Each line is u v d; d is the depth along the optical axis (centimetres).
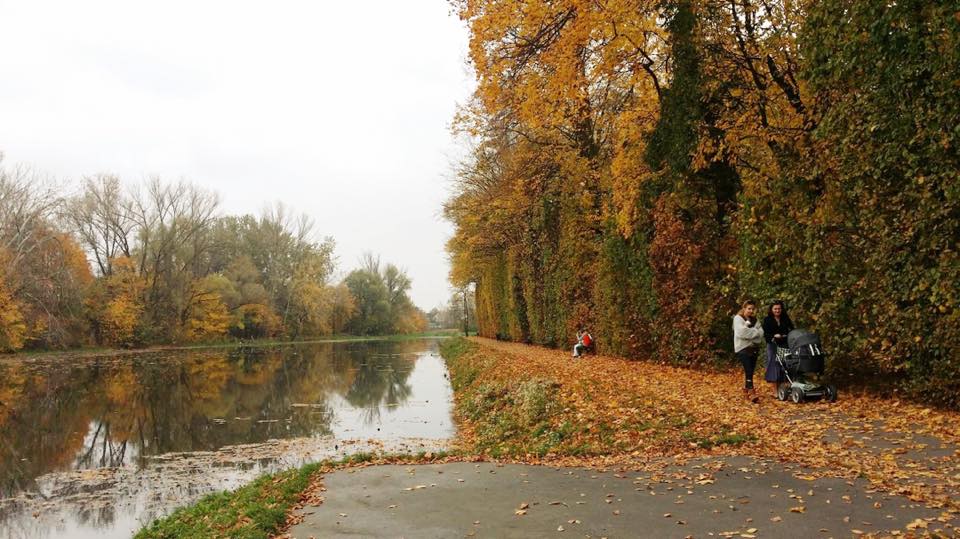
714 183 1569
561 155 2581
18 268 5062
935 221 837
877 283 935
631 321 1952
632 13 1461
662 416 1008
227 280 7919
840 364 1080
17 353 5219
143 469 1323
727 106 1517
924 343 870
